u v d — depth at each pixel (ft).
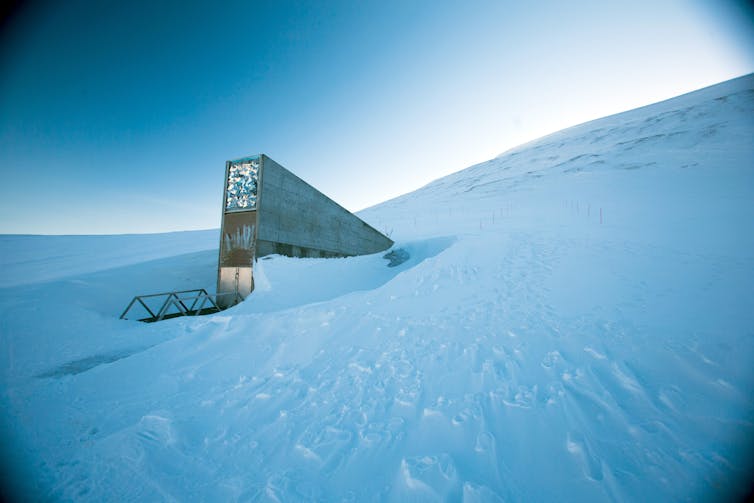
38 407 10.48
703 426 6.94
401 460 7.10
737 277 14.97
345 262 39.52
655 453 6.41
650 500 5.48
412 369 11.34
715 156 99.45
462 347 12.35
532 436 7.31
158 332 18.85
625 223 40.40
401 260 46.55
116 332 18.86
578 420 7.58
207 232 85.10
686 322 11.27
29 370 13.64
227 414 9.76
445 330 14.17
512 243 27.76
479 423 7.97
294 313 17.85
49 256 51.57
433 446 7.41
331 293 30.07
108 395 11.30
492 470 6.51
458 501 5.85
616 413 7.63
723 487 5.56
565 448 6.84
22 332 17.01
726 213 39.24
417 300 18.62
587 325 12.34
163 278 38.01
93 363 14.61
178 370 13.16
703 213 41.63
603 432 7.12
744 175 73.05
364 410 9.32
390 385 10.52
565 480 6.10
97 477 7.20
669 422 7.17
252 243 31.19
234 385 11.76
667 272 16.94
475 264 23.43
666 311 12.42
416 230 84.53
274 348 14.65
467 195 151.43
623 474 6.02
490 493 5.92
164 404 10.57
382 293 20.58
